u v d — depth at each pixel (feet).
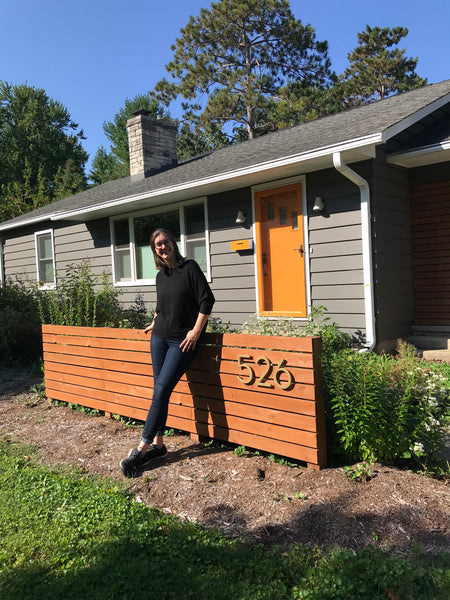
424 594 6.47
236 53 83.61
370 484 9.34
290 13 81.97
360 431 10.06
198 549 7.89
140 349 14.05
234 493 9.77
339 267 22.38
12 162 116.78
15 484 10.84
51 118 132.16
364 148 19.60
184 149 89.30
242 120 82.94
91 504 9.64
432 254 22.90
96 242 37.09
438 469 10.23
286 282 24.99
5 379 21.91
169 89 84.38
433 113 23.43
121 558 7.73
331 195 22.47
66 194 88.53
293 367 10.42
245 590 6.84
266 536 8.30
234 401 11.72
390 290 22.08
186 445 12.64
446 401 10.46
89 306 25.29
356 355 11.71
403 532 7.86
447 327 22.53
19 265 45.93
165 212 31.55
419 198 23.25
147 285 33.09
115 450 12.61
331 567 7.08
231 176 23.48
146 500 9.93
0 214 70.69
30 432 14.69
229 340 11.71
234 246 26.89
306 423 10.25
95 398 15.88
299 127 32.04
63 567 7.64
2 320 25.68
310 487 9.54
